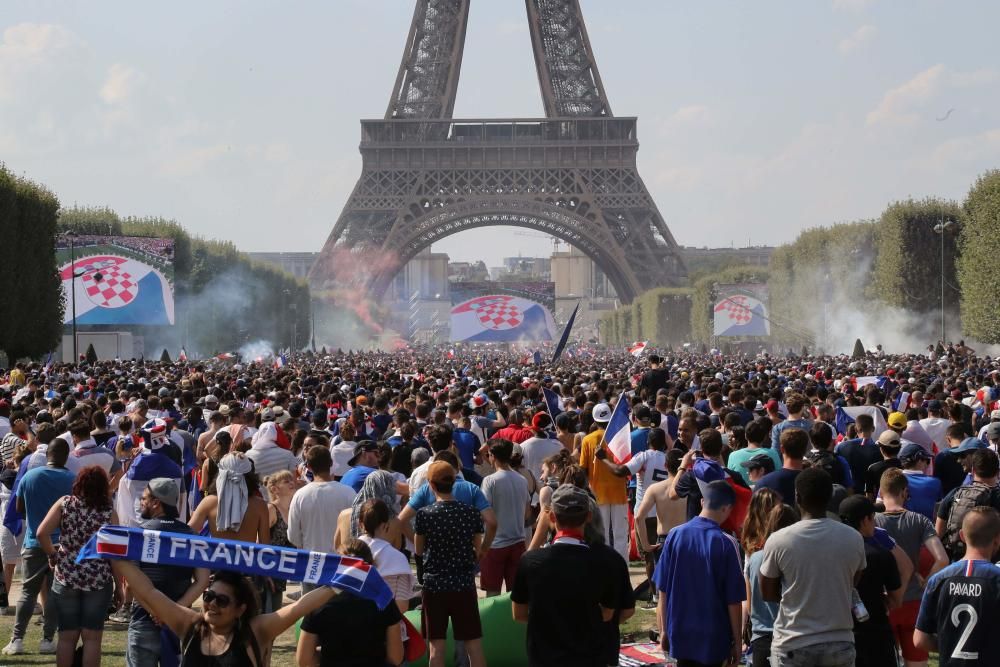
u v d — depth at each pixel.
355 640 15.70
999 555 21.31
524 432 32.66
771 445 28.97
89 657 21.41
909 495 24.27
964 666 15.61
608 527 28.66
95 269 102.69
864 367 73.94
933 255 146.62
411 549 34.97
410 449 30.38
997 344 124.62
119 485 27.75
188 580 19.11
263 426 29.25
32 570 25.25
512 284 155.00
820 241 180.12
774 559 16.86
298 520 23.69
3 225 107.31
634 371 82.50
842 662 16.53
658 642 25.20
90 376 72.75
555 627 16.52
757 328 157.50
